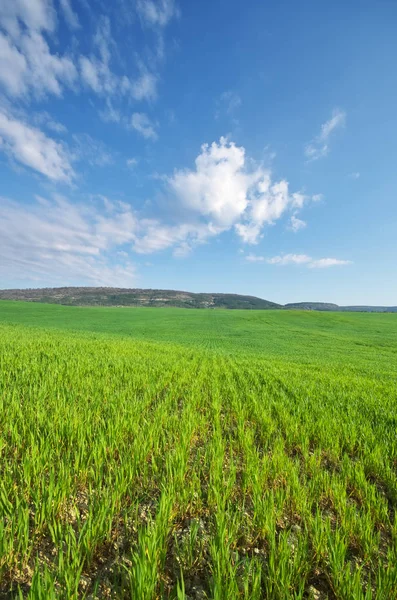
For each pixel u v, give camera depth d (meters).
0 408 4.94
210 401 7.14
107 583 2.23
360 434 5.25
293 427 5.30
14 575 2.25
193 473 3.47
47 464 3.37
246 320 72.12
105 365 10.34
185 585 2.28
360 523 2.77
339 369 15.98
